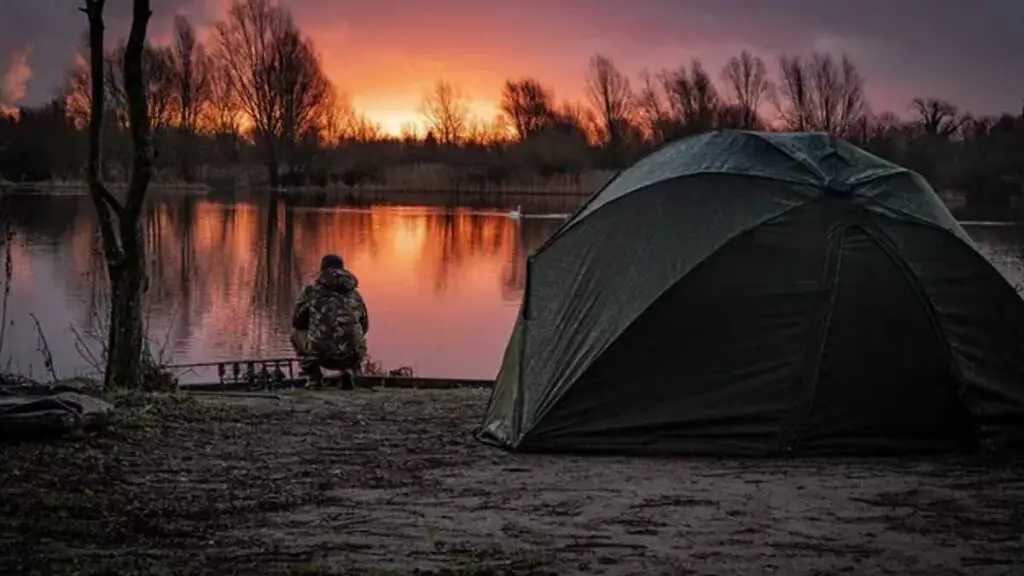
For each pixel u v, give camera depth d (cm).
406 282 2766
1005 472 781
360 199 7200
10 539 574
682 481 748
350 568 538
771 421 850
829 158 930
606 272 909
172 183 7925
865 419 854
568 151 7788
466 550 577
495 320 2194
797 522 632
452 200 7231
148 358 1238
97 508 643
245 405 1065
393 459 825
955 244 893
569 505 677
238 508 659
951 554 567
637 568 545
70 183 6369
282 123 8031
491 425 912
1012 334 884
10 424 790
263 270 2931
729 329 861
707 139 966
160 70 7462
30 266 2595
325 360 1304
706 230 886
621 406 862
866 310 862
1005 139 4928
